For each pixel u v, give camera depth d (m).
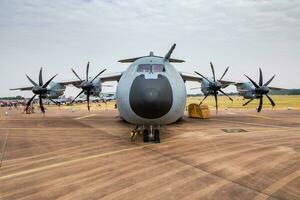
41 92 20.20
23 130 18.05
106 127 19.64
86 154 10.43
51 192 6.36
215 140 13.40
